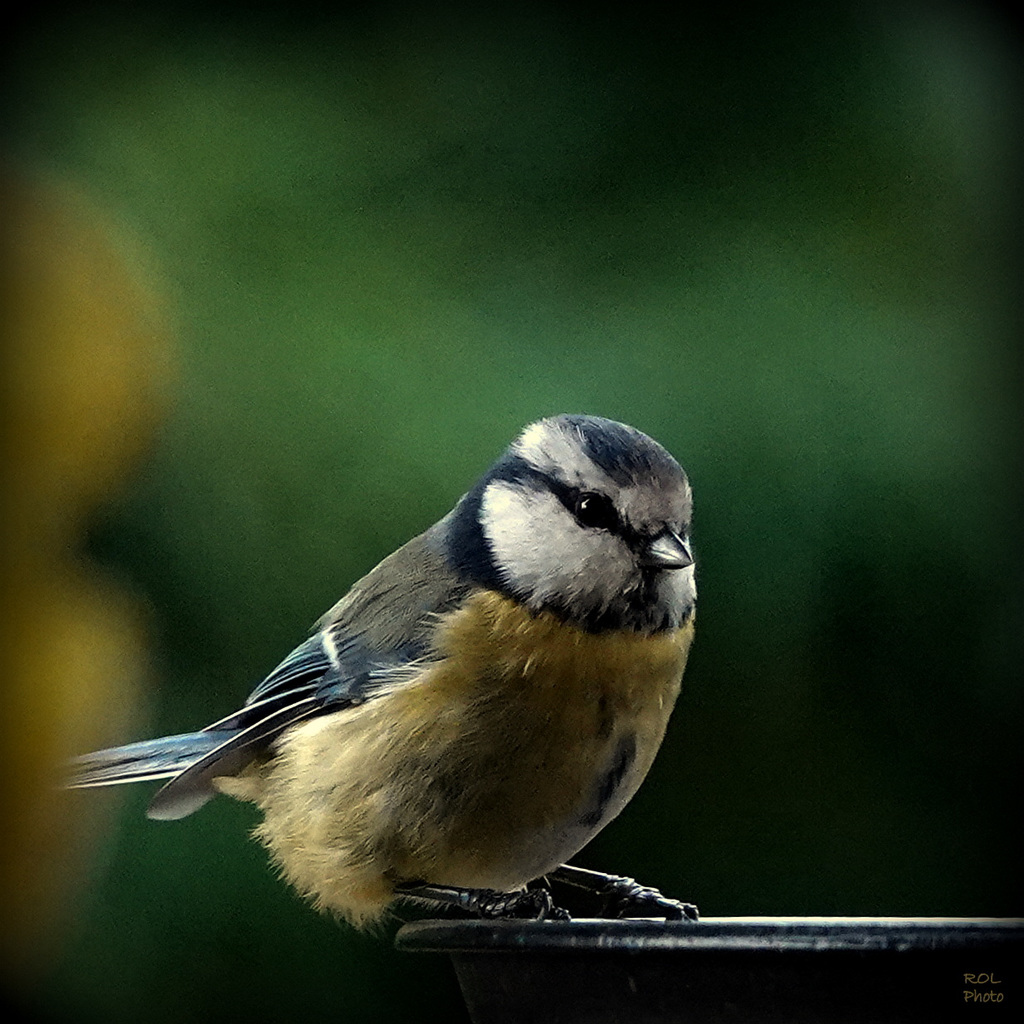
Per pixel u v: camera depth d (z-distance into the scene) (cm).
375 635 832
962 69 1066
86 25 1084
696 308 1031
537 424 853
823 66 1084
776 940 575
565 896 1025
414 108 1093
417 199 1078
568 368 1027
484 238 1066
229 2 1099
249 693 1002
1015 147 1041
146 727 973
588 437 818
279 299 1050
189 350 1032
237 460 1020
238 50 1098
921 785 1012
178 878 1008
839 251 1038
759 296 1030
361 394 1030
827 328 1012
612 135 1084
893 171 1052
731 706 1005
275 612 1010
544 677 784
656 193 1068
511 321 1043
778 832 1020
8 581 737
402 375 1034
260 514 1014
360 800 816
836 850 1017
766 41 1091
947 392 993
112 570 1000
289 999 1010
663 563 791
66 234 867
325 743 839
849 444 989
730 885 1023
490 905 817
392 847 812
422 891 834
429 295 1055
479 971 670
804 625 988
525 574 802
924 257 1028
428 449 1018
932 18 1070
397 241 1070
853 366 1002
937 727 999
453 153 1085
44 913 661
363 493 1016
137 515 1007
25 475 773
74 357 827
